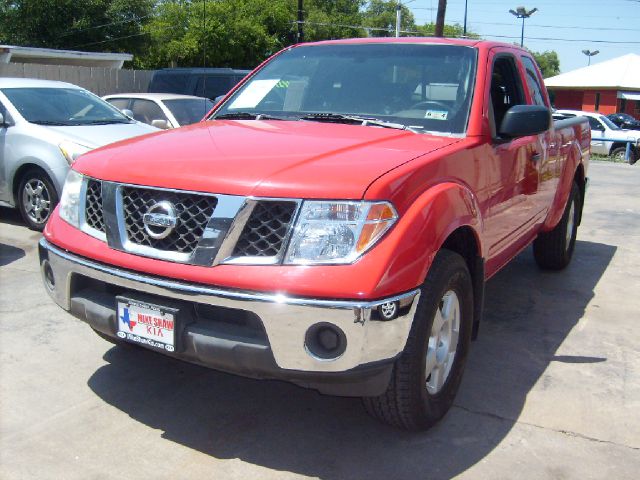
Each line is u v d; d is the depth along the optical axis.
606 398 3.77
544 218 5.29
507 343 4.56
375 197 2.78
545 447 3.24
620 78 38.84
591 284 6.00
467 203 3.33
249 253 2.79
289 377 2.78
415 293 2.84
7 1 27.48
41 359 4.06
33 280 5.52
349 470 3.03
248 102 4.50
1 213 8.09
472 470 3.04
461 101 3.89
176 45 31.17
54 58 19.42
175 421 3.42
